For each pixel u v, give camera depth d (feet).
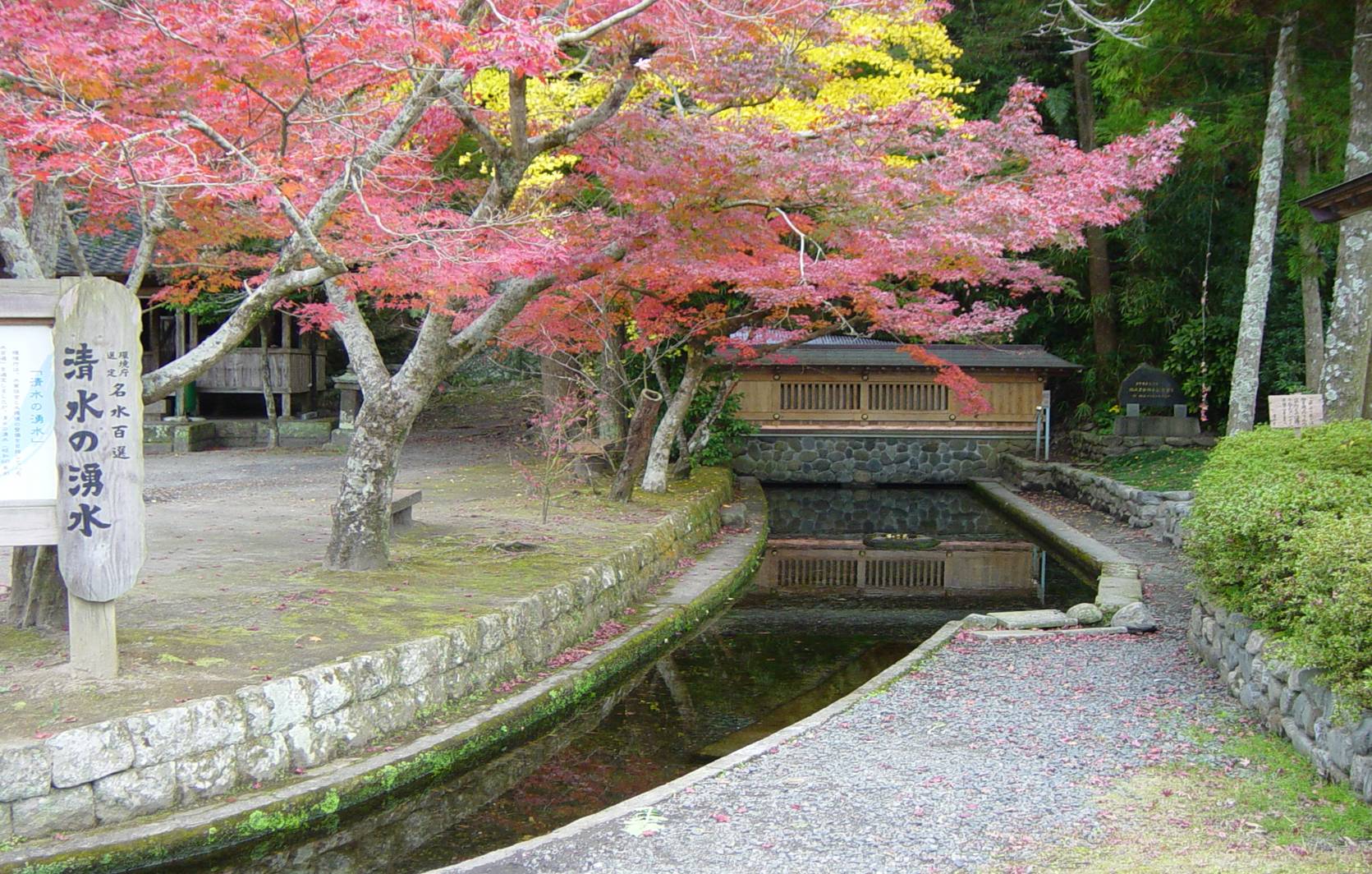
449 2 17.43
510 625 22.58
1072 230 29.45
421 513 35.58
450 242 21.58
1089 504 50.70
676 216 27.63
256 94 20.26
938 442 65.10
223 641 19.24
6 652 18.11
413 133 27.94
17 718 15.12
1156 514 41.55
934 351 65.51
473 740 19.29
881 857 12.73
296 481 44.55
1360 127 33.27
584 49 26.96
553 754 20.72
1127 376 61.77
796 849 13.03
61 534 16.46
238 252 28.50
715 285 40.63
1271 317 56.08
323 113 21.35
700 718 22.89
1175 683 20.31
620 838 13.52
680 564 36.19
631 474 39.34
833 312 38.47
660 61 26.58
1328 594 14.82
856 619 32.14
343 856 16.35
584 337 37.93
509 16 20.95
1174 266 61.26
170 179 18.08
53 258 20.44
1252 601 18.44
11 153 19.31
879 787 15.10
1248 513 18.45
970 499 60.13
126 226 25.66
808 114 35.01
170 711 15.48
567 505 38.17
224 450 57.93
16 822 13.98
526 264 22.79
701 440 48.29
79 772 14.44
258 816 15.53
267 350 59.00
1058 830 13.35
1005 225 26.23
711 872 12.48
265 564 26.30
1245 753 16.06
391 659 19.03
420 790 18.10
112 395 16.49
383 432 25.48
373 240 23.09
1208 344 56.80
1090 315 65.98
